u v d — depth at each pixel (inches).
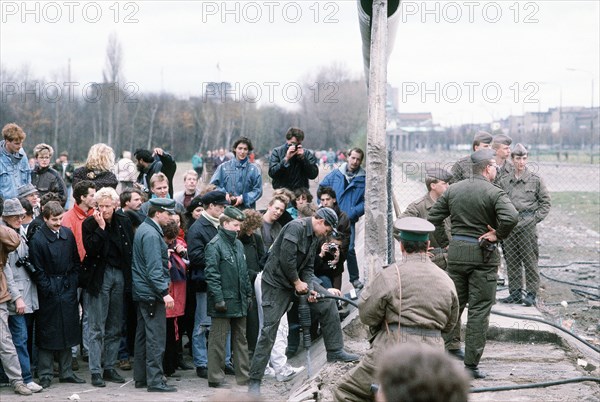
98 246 346.0
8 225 335.9
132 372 377.7
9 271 326.3
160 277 336.8
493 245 314.8
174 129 2012.8
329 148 2536.9
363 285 406.3
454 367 101.7
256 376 332.5
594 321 438.6
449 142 3841.0
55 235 340.8
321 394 304.0
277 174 455.8
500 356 348.8
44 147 466.6
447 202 327.3
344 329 380.8
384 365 103.6
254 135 2438.5
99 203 347.9
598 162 2492.6
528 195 434.6
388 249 418.0
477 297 316.8
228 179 455.5
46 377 343.3
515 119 3762.3
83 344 381.1
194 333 373.1
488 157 320.5
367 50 457.7
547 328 375.9
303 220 330.6
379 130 382.9
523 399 288.5
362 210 453.1
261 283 335.6
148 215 348.8
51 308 338.6
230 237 346.3
